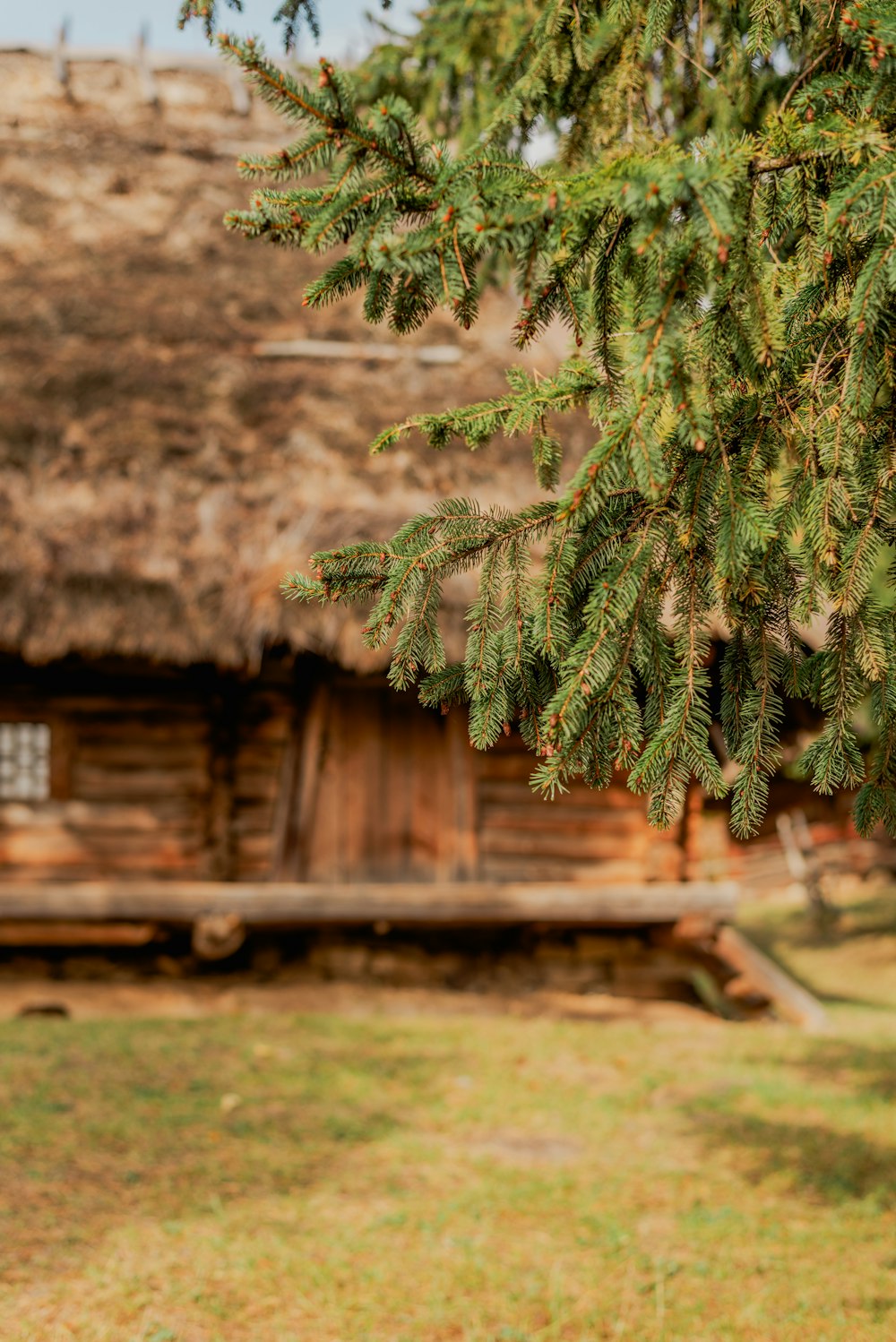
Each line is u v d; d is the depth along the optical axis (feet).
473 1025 30.60
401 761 34.71
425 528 10.75
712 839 74.74
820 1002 40.78
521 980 35.53
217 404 35.04
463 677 11.25
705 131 15.72
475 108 18.76
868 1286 15.44
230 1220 16.97
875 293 8.99
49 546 30.42
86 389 34.78
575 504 9.48
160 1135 20.58
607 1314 14.48
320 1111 22.56
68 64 45.93
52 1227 16.39
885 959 50.29
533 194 9.24
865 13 8.93
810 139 9.36
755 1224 17.53
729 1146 21.25
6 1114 20.99
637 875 34.83
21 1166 18.63
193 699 33.83
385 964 35.19
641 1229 17.38
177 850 33.55
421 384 36.70
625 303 10.09
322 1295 14.73
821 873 61.41
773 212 10.02
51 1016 30.68
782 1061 27.96
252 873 33.99
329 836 34.27
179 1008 32.35
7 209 40.93
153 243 40.83
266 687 34.09
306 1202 17.88
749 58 13.12
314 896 32.42
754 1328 14.20
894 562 10.21
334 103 9.37
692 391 9.53
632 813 34.99
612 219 9.61
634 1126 22.43
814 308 10.46
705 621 10.42
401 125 9.45
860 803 10.82
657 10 12.20
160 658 29.37
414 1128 21.93
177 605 29.81
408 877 34.32
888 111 9.46
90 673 33.42
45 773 33.71
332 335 38.17
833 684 10.40
